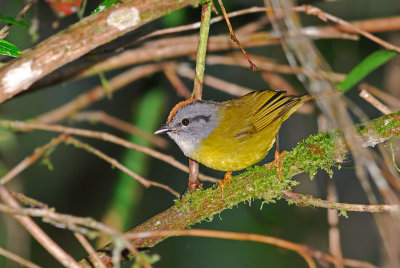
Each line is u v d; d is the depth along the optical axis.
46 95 13.88
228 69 14.18
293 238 12.74
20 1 10.48
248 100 9.23
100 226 4.72
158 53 11.02
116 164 7.86
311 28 10.92
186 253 13.16
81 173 13.69
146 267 4.79
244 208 13.19
